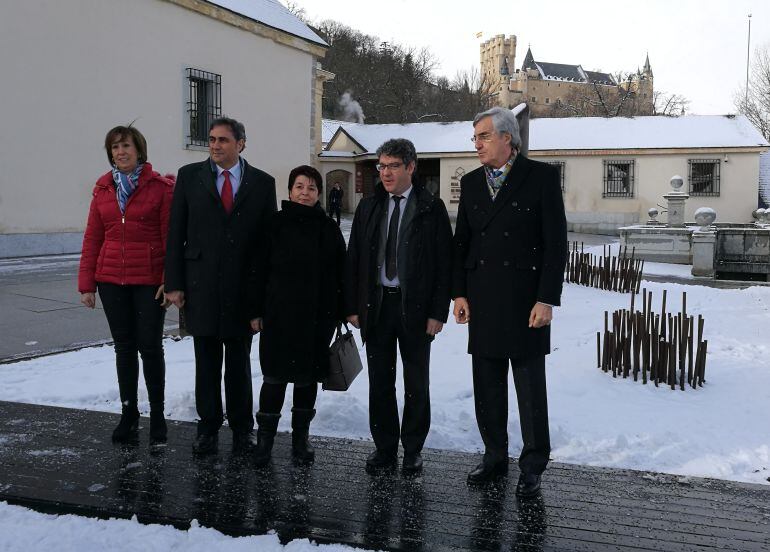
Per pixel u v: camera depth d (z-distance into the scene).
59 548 2.74
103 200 3.77
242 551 2.73
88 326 7.18
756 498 3.27
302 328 3.49
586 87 87.50
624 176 28.23
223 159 3.62
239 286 3.64
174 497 3.19
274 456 3.75
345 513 3.05
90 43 13.38
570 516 3.05
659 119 29.08
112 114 13.93
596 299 10.04
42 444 3.86
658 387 5.24
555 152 28.27
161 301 3.84
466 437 4.18
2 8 11.78
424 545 2.76
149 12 14.54
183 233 3.67
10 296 8.62
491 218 3.25
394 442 3.61
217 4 16.09
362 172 32.00
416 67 72.94
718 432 4.18
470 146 28.45
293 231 3.53
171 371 5.55
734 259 15.03
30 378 5.27
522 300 3.21
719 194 27.48
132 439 3.97
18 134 12.23
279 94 18.62
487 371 3.38
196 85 16.20
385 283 3.46
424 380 3.50
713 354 6.43
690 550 2.75
